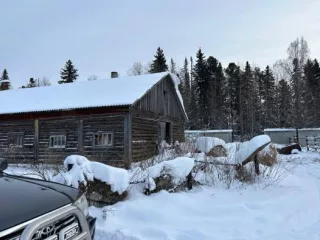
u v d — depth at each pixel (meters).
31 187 2.71
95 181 5.37
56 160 10.47
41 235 2.07
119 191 5.39
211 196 6.21
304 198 6.28
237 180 7.49
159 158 8.60
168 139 18.09
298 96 39.22
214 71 50.59
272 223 4.81
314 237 4.10
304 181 8.38
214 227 4.59
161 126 17.09
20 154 14.76
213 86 48.09
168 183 6.28
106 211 4.76
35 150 14.48
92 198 5.31
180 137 20.31
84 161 5.64
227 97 48.59
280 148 19.81
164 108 17.42
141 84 15.05
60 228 2.26
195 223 4.73
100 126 13.39
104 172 5.41
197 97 48.91
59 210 2.30
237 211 5.36
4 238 1.86
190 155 9.05
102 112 13.01
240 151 7.94
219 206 5.55
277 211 5.45
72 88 17.08
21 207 2.18
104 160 12.67
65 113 13.69
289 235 4.21
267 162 8.73
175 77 18.16
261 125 41.28
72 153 13.73
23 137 14.92
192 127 41.34
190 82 56.62
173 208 5.26
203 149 10.41
